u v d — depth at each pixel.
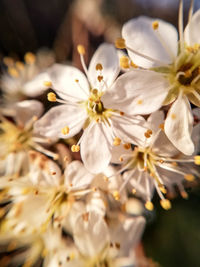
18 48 0.09
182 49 0.05
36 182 0.06
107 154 0.05
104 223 0.05
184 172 0.06
